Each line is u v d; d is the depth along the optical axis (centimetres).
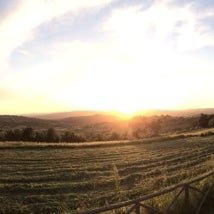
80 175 2620
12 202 1797
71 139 7106
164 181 2248
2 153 3644
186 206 1107
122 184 2334
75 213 726
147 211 1016
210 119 11919
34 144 4344
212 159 3222
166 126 14625
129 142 5453
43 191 2073
